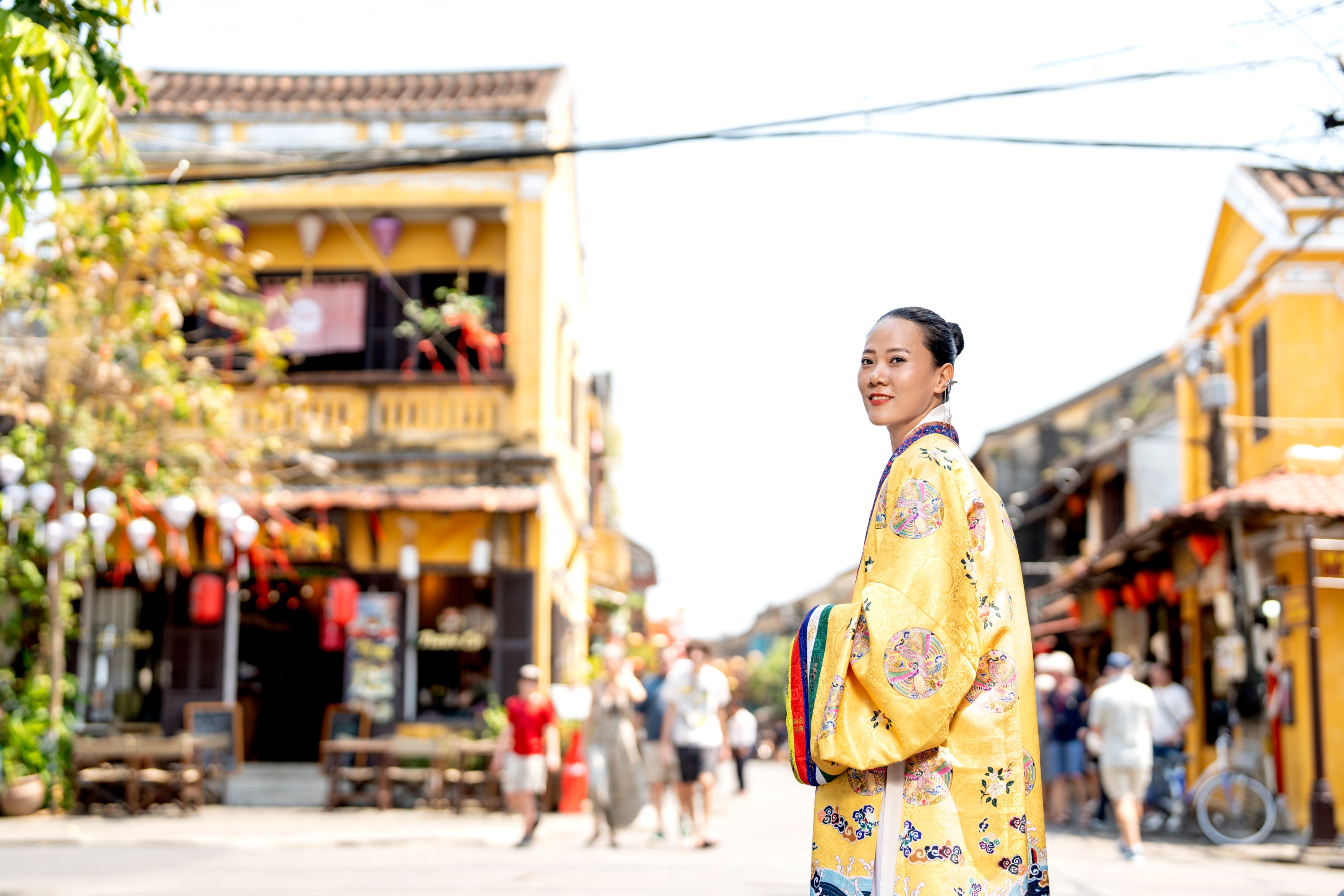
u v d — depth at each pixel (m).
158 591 18.16
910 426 3.08
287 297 18.72
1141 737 12.15
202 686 17.66
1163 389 32.28
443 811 16.41
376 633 17.61
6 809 14.89
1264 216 17.14
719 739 12.98
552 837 14.09
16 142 4.84
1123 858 12.16
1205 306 19.81
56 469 15.12
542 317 18.28
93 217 14.77
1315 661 13.23
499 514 17.80
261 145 18.34
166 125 18.31
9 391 15.06
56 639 15.35
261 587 18.88
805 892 9.27
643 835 14.45
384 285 18.77
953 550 2.86
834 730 2.80
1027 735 2.87
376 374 18.20
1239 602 15.32
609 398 29.42
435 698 17.86
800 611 60.03
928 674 2.75
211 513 16.02
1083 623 27.17
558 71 19.83
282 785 17.55
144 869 10.90
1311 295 16.73
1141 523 22.09
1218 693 17.81
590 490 27.11
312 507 17.16
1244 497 14.31
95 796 15.65
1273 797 14.57
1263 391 17.55
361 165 9.06
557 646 19.62
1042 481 32.28
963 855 2.77
